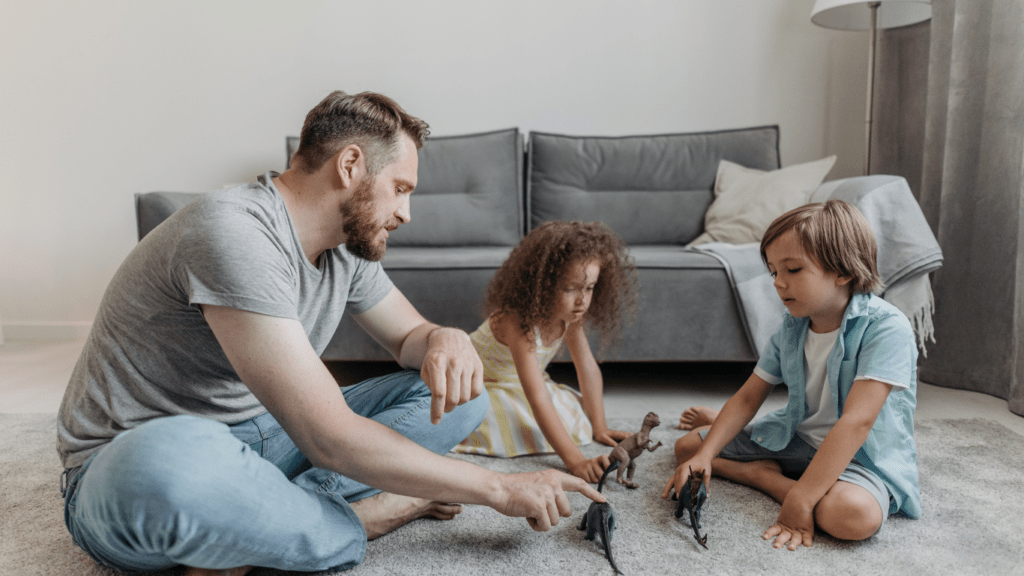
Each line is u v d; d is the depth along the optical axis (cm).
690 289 181
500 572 88
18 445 141
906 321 102
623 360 184
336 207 82
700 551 95
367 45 267
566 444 125
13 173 271
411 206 242
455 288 186
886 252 162
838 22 241
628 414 167
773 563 91
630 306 178
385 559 92
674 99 268
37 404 176
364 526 95
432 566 90
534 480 87
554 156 250
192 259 73
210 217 75
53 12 264
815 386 112
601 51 267
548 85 269
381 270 106
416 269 186
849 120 265
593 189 251
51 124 269
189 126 271
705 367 222
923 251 159
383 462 77
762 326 178
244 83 269
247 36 267
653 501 112
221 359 83
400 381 102
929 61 206
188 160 272
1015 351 167
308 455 77
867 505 95
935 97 203
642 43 266
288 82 269
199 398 84
